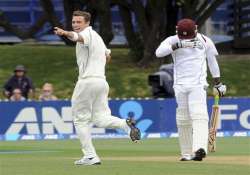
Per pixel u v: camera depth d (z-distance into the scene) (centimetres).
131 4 10475
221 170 3309
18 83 7300
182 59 3728
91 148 3588
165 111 7112
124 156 4519
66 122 6906
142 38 10606
